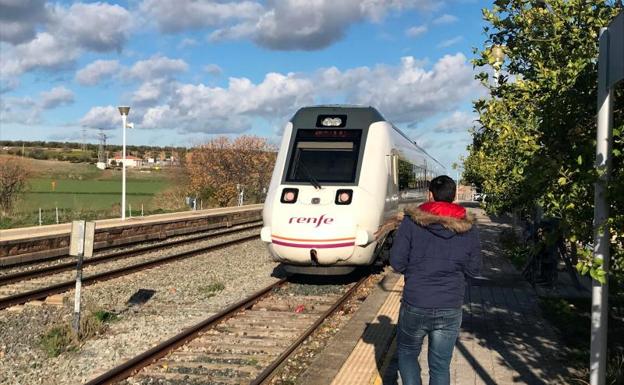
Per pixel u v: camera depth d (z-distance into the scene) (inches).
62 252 628.4
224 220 1079.0
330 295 429.4
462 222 175.0
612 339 277.0
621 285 269.9
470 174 977.5
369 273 524.7
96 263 586.9
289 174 453.4
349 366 250.8
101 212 1211.2
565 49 253.9
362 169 447.2
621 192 159.0
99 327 324.2
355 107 483.8
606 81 164.4
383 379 235.0
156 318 360.5
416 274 175.9
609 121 164.7
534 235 414.0
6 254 556.4
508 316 338.0
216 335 315.9
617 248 196.7
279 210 434.9
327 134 467.2
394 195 498.0
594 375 168.7
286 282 476.7
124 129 908.0
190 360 273.0
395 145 509.4
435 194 180.4
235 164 1553.9
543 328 311.6
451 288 174.1
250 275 524.7
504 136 237.1
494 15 273.7
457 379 232.1
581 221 189.8
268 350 290.0
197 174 1533.0
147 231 806.5
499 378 233.3
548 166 192.4
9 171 1132.5
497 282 442.6
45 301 394.3
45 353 285.6
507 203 537.3
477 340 288.2
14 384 244.7
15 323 343.0
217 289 455.5
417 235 176.6
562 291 407.2
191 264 581.6
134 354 284.8
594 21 244.2
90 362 272.8
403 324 180.1
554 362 253.8
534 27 267.6
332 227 419.8
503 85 259.8
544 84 247.0
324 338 313.9
